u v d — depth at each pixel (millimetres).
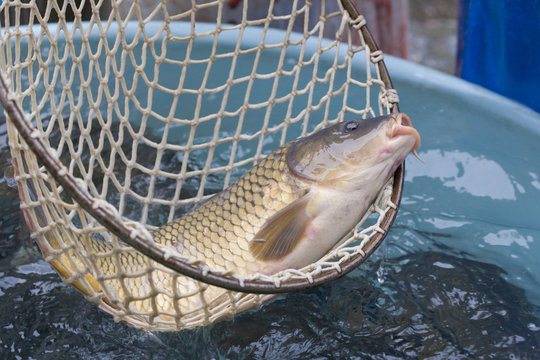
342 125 971
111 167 1000
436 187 1201
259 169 966
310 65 1356
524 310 1004
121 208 1013
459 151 1243
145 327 908
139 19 992
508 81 1346
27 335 953
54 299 997
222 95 1389
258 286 837
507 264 1074
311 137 976
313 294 1012
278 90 1377
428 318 988
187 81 1386
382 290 1024
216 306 932
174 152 1291
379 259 1072
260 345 949
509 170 1206
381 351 945
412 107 1316
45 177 831
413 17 3020
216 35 1025
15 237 1088
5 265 1044
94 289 902
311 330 966
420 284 1036
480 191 1188
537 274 1060
